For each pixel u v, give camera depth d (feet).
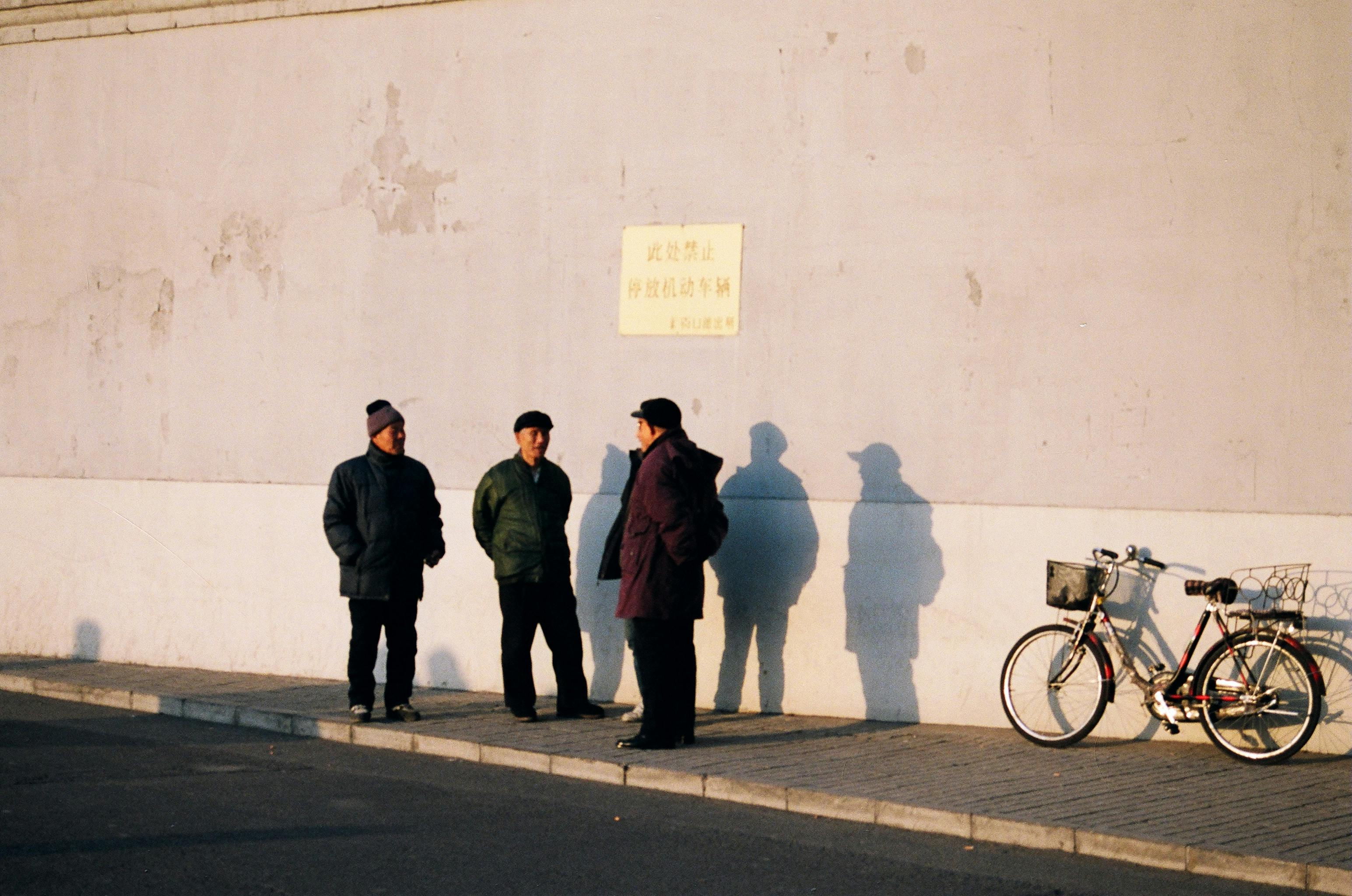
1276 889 18.75
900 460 30.50
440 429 34.91
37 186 39.73
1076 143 29.19
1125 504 28.73
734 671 31.91
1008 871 19.35
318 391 36.27
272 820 21.07
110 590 38.65
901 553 30.42
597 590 33.27
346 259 36.04
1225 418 28.09
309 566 36.11
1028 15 29.55
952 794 22.95
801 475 31.37
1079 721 28.14
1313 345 27.55
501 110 34.40
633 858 19.47
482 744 26.91
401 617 29.99
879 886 18.40
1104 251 28.99
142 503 38.24
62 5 38.81
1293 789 23.73
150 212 38.32
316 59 36.40
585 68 33.55
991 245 29.84
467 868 18.62
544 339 33.88
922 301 30.37
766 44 31.78
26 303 39.86
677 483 26.73
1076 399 29.14
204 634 37.35
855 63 31.01
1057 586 27.61
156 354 38.22
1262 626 26.61
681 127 32.60
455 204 34.86
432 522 30.55
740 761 25.59
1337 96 27.48
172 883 17.51
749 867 19.21
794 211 31.50
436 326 35.01
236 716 30.83
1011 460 29.63
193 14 37.60
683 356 32.48
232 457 37.22
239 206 37.24
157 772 24.71
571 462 33.55
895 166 30.63
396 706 29.86
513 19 34.27
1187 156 28.43
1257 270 27.94
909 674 30.30
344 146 36.06
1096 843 20.30
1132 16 28.81
